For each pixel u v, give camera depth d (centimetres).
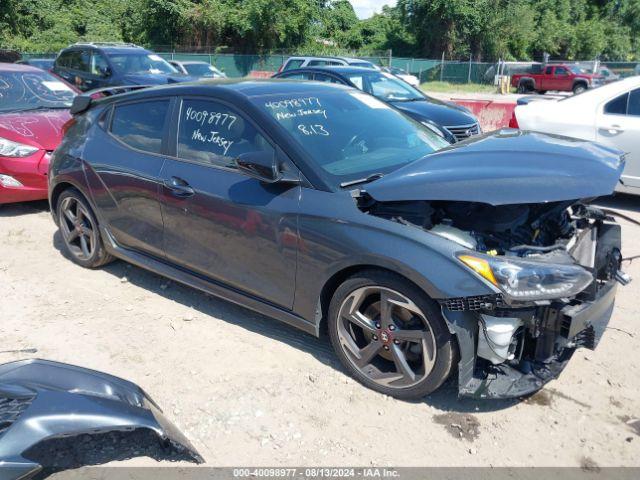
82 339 379
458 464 271
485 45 4281
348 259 307
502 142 341
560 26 4784
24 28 3234
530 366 300
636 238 588
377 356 327
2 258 516
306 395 321
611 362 356
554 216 340
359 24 4803
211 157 379
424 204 302
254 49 3666
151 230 418
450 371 296
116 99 458
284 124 355
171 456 272
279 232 336
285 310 352
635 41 5422
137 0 3606
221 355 362
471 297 272
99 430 228
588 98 699
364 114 406
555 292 269
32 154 621
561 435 291
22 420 217
